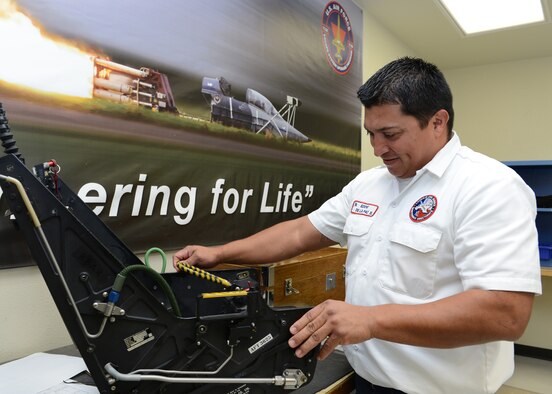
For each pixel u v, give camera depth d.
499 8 2.81
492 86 3.98
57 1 1.11
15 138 1.04
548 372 2.97
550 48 3.53
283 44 1.96
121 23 1.27
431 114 0.88
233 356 0.74
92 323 0.64
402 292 0.93
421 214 0.93
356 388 1.07
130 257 0.79
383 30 3.10
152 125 1.36
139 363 0.67
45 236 0.60
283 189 1.96
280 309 0.79
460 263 0.83
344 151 2.49
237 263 1.16
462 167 0.92
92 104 1.20
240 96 1.70
